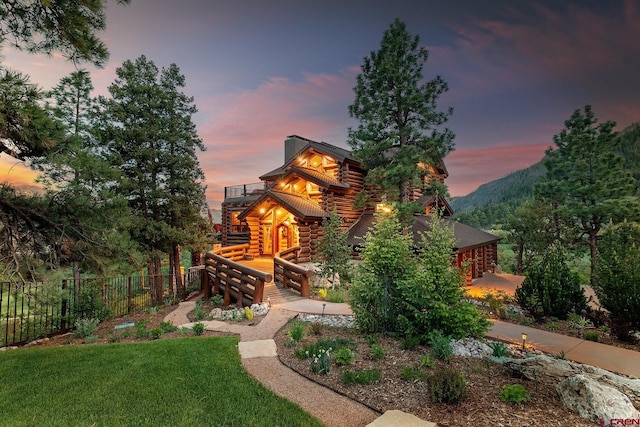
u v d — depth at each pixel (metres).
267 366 5.63
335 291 12.55
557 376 4.73
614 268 8.38
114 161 14.85
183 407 4.12
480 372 5.13
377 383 4.77
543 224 21.23
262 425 3.73
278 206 19.47
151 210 16.78
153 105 16.23
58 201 6.11
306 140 25.81
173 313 11.06
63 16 4.66
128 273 6.80
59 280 5.47
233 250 18.91
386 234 7.42
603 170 17.67
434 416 3.81
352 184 20.50
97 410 4.04
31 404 4.18
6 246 5.38
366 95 16.28
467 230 20.39
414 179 15.44
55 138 5.41
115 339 8.24
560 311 9.46
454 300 6.44
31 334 8.83
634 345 7.43
